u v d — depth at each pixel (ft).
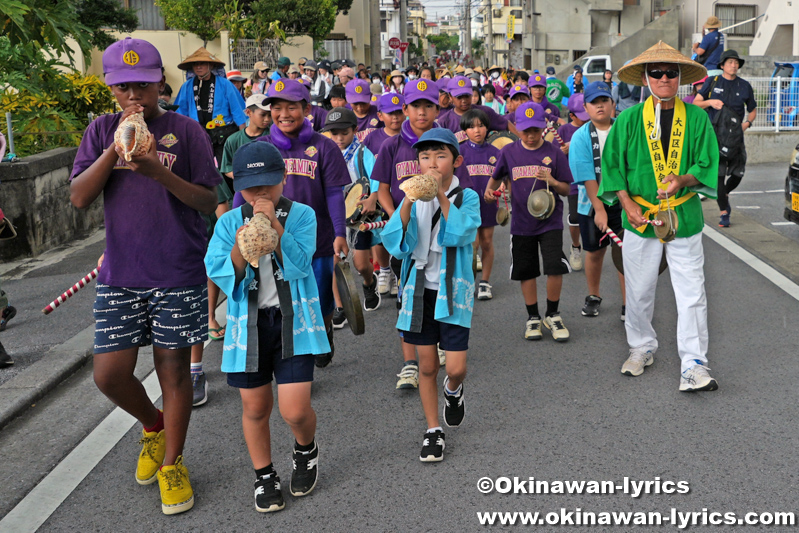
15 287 26.96
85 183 11.43
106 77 11.50
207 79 27.76
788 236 31.09
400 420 15.33
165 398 12.15
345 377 17.89
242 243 10.62
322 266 17.15
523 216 19.97
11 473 13.44
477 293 24.67
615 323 21.49
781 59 68.28
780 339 19.22
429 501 12.07
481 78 70.90
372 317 22.90
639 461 13.12
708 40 50.85
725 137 32.37
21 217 31.19
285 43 88.58
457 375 13.55
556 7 147.64
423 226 13.12
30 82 37.73
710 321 20.92
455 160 13.44
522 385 16.93
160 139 11.92
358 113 28.60
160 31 84.28
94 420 15.65
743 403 15.42
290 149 16.83
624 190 16.57
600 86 18.47
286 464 13.51
